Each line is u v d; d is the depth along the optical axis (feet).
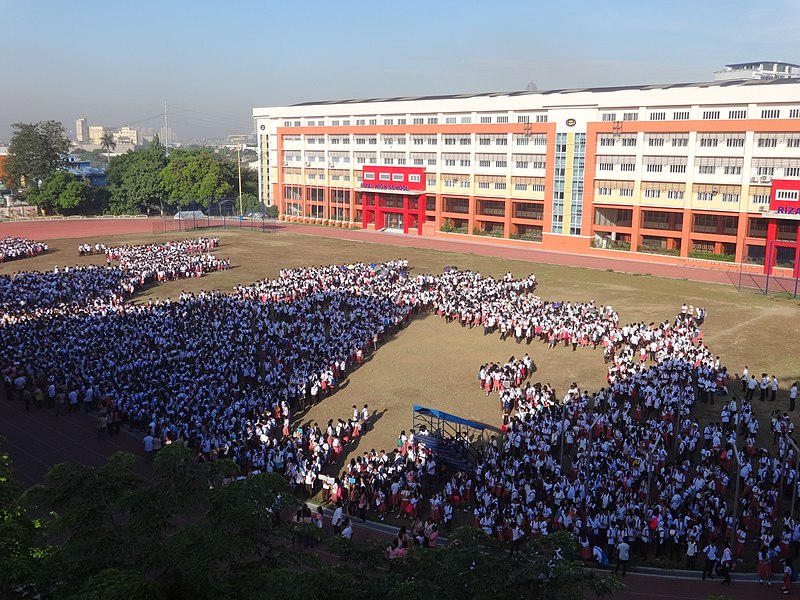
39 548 53.78
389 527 96.53
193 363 145.38
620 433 111.96
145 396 125.59
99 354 149.18
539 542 47.47
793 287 234.58
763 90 251.60
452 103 354.54
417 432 121.39
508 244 335.26
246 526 46.06
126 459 52.85
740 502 93.76
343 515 94.38
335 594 42.01
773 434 118.11
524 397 131.85
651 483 101.91
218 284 248.52
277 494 49.16
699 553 86.74
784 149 246.88
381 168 381.81
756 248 272.72
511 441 113.50
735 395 139.23
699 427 123.75
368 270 245.86
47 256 302.86
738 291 229.45
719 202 265.54
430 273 264.31
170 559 43.01
